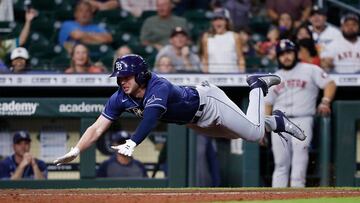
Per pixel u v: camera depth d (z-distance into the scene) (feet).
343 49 146.51
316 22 150.41
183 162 136.87
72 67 142.72
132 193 92.43
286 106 132.36
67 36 154.10
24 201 84.89
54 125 138.41
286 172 132.36
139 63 79.25
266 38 157.58
